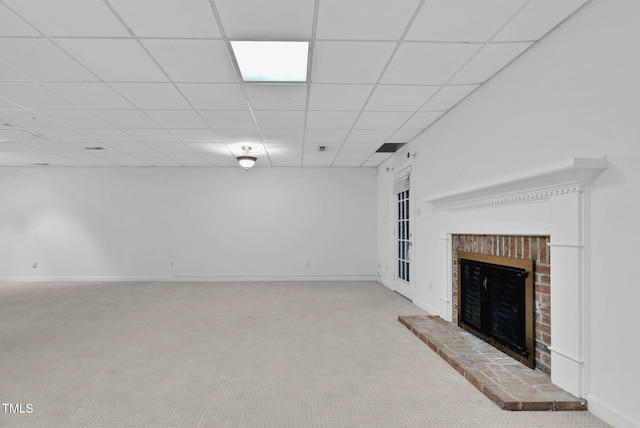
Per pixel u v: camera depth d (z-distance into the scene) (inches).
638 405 69.3
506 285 114.5
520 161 106.9
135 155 253.0
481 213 128.6
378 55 107.0
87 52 104.7
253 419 80.2
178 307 196.5
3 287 263.9
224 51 104.7
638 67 69.6
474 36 96.3
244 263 297.3
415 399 89.3
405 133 194.9
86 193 293.7
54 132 192.4
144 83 127.1
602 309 77.7
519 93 107.4
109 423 78.6
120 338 140.3
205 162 279.6
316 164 289.7
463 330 141.9
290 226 299.0
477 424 77.4
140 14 85.8
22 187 292.0
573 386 84.4
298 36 96.0
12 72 118.0
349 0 80.7
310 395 91.7
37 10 83.9
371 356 119.8
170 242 295.0
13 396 91.4
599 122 78.4
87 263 292.2
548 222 94.6
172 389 95.4
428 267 182.1
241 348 128.4
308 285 274.8
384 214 277.0
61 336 142.8
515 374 98.4
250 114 162.1
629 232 71.3
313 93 136.7
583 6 82.4
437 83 127.7
